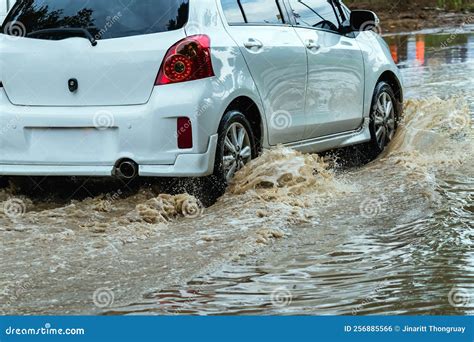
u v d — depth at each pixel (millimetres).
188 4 15305
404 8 73500
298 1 18250
